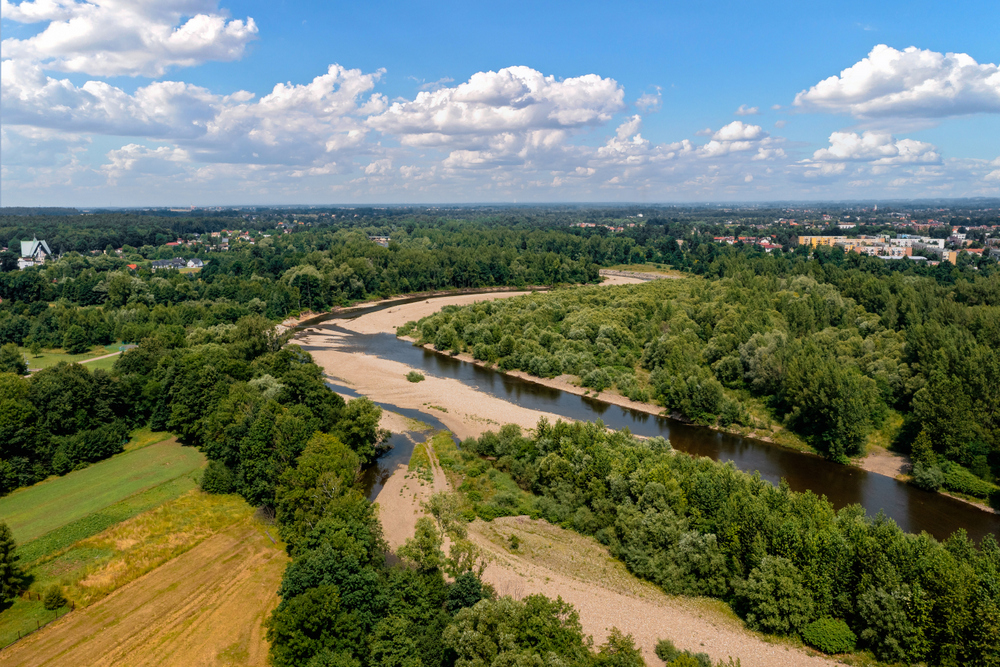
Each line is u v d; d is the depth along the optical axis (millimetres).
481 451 100812
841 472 98000
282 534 72750
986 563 54688
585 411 125688
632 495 76500
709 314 162125
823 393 103812
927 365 108500
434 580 60031
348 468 78375
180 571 68562
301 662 49688
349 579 55531
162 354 116625
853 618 56562
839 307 163250
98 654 55156
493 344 164750
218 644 56656
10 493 81688
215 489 84500
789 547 60062
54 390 92688
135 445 98625
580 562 69438
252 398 94312
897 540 57469
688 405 120125
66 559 67750
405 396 133250
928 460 91750
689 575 64688
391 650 50750
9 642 56062
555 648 49719
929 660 52312
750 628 58188
